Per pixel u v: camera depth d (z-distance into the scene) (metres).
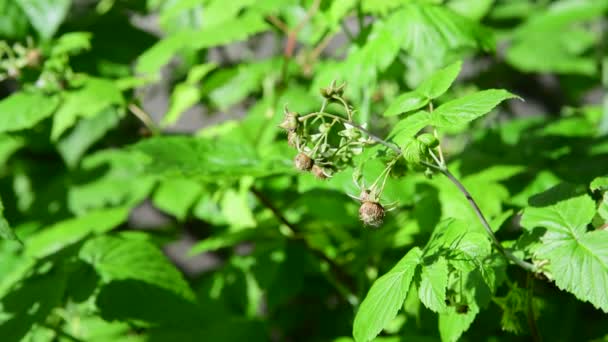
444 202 0.78
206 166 0.78
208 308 0.94
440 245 0.63
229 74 0.96
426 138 0.62
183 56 1.02
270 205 0.84
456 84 1.21
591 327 0.89
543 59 1.16
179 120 1.21
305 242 0.86
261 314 1.06
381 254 0.83
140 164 1.00
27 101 0.85
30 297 0.77
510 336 0.85
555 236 0.64
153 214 1.28
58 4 0.94
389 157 0.63
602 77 1.20
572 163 0.84
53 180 1.15
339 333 0.97
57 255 0.81
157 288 0.78
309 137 0.63
